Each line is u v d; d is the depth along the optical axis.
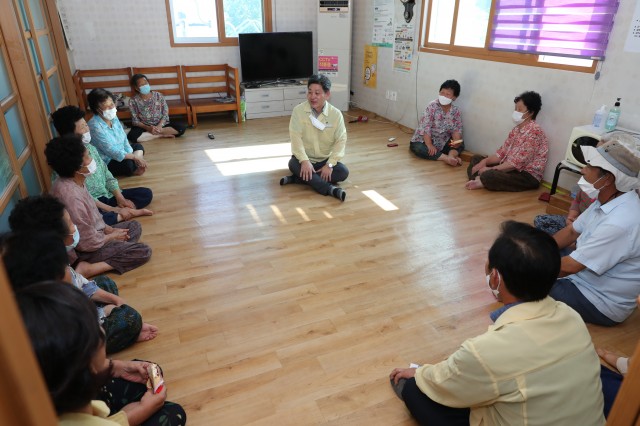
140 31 5.25
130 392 1.41
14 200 2.26
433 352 1.82
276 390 1.63
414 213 3.08
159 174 3.79
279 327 1.95
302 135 3.46
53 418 0.36
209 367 1.73
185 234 2.76
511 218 3.02
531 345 1.05
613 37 2.92
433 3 4.59
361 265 2.44
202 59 5.64
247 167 3.96
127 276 2.31
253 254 2.54
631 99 2.87
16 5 2.82
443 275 2.35
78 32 5.02
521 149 3.41
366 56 5.78
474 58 4.08
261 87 5.66
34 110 2.73
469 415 1.28
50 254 1.28
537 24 3.43
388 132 5.12
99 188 2.83
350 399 1.59
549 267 1.09
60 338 0.75
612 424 0.60
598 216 1.83
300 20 5.92
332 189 3.25
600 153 1.71
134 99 4.68
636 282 1.79
